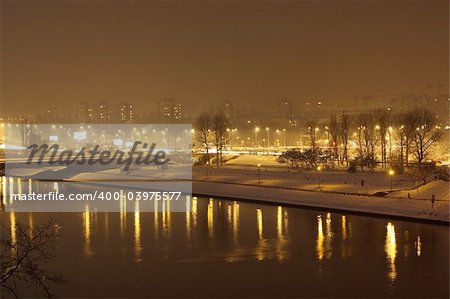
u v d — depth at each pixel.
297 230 83.38
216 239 79.31
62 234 83.00
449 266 65.31
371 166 132.88
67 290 58.75
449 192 97.44
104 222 92.12
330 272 64.06
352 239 77.50
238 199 110.38
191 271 64.94
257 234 81.56
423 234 79.00
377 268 65.06
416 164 124.50
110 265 67.19
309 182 119.12
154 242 78.12
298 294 57.75
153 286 60.22
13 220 93.94
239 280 61.88
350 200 98.38
